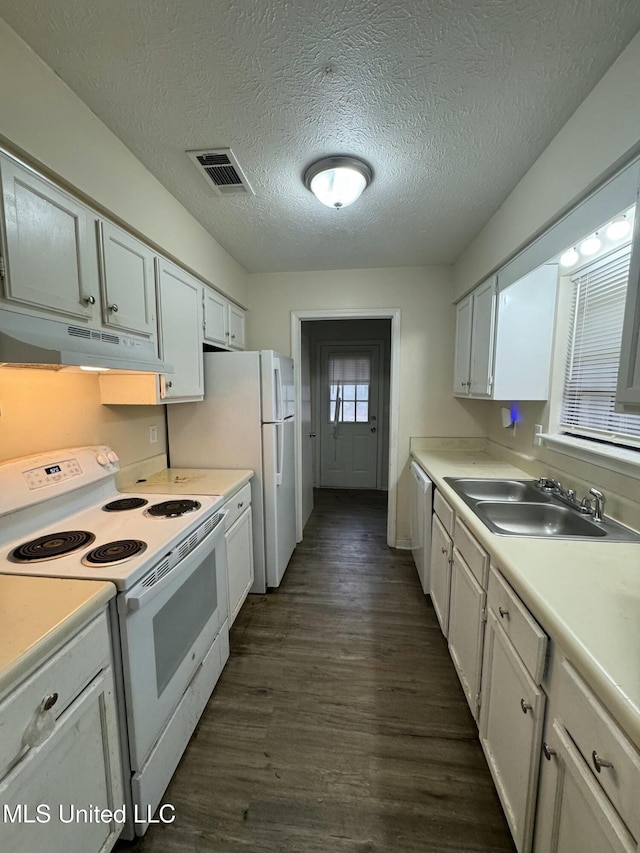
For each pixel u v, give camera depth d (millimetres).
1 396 1315
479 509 1560
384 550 3105
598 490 1477
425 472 2469
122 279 1475
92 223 1308
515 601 1021
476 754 1365
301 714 1537
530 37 1005
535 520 1670
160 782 1186
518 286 1937
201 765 1326
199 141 1429
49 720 779
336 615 2217
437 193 1800
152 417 2275
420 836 1112
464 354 2588
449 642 1800
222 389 2373
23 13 941
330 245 2457
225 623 1786
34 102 1045
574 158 1271
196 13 945
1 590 952
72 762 854
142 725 1084
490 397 2055
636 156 1035
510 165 1576
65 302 1185
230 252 2582
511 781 1033
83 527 1403
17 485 1280
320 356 4840
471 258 2389
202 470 2373
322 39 1016
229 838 1109
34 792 745
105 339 1279
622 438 1531
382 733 1451
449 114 1286
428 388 2977
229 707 1570
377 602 2352
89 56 1059
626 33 981
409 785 1258
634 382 904
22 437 1401
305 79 1143
